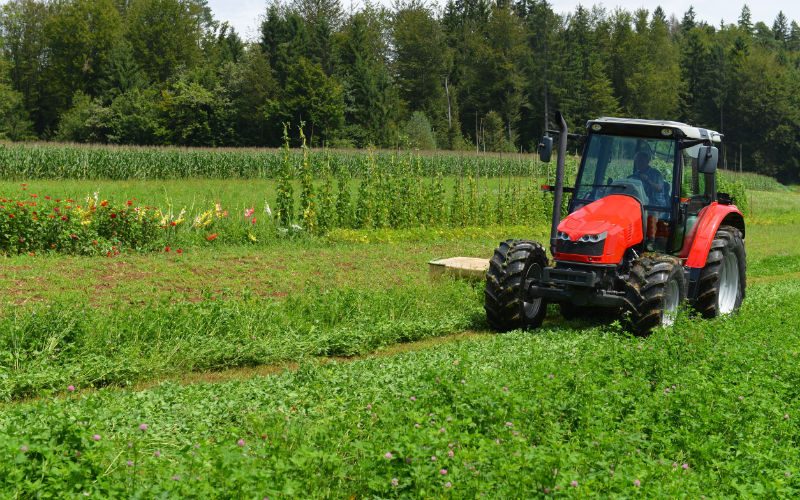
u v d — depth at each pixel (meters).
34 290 12.09
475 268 13.41
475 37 89.88
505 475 4.90
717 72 94.44
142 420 6.37
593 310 12.62
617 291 10.87
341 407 6.57
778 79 92.56
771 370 8.01
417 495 4.76
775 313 11.96
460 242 21.30
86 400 6.33
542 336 10.20
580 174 11.75
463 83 88.62
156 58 84.12
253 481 4.59
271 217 20.19
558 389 6.85
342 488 5.11
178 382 8.35
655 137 11.40
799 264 21.27
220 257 16.16
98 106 70.62
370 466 5.07
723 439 6.13
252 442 5.82
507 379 7.19
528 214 26.48
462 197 24.44
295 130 66.44
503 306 11.02
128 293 12.30
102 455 5.06
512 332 10.60
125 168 35.16
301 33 75.38
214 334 9.86
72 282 12.76
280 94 68.12
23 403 7.52
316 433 5.65
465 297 12.58
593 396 6.64
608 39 96.94
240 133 68.62
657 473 5.16
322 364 9.34
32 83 82.88
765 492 5.05
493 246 20.80
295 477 4.99
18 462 4.64
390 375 7.69
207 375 8.98
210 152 38.31
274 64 74.12
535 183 28.59
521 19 102.69
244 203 24.08
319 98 66.19
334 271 15.27
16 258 14.51
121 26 84.19
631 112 95.00
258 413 6.53
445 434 5.31
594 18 107.19
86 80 79.88
